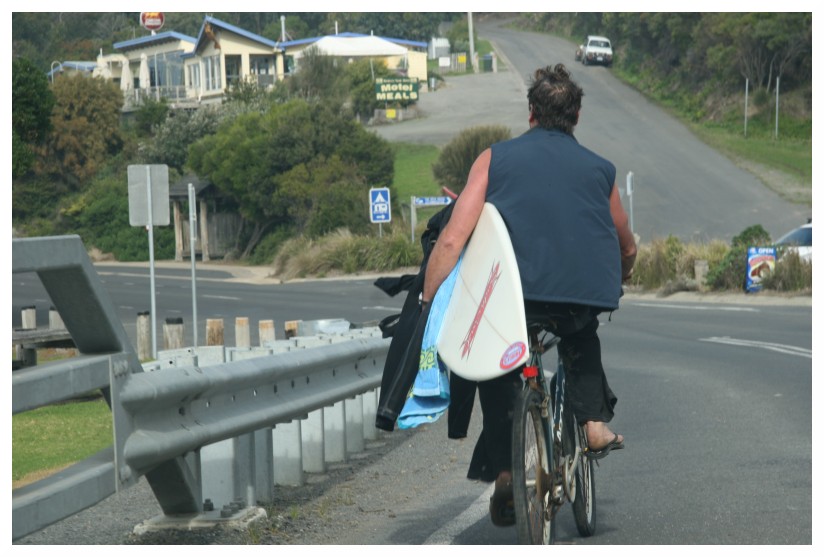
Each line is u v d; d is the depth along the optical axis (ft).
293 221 362.74
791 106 500.74
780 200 349.20
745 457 52.21
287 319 162.71
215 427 34.86
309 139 351.67
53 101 252.62
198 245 405.39
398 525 40.34
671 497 44.21
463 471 50.90
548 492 33.27
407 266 265.75
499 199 31.17
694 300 171.01
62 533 38.99
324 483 48.39
